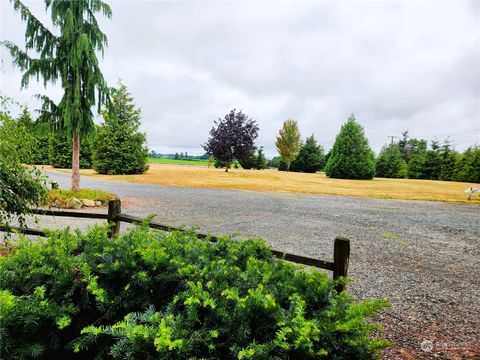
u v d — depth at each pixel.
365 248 6.45
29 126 10.27
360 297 3.94
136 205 11.05
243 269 2.25
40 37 10.55
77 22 10.80
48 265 1.88
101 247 2.11
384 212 12.09
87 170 33.44
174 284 1.82
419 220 10.48
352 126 34.75
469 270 5.24
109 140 26.91
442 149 43.16
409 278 4.72
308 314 1.62
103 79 11.43
